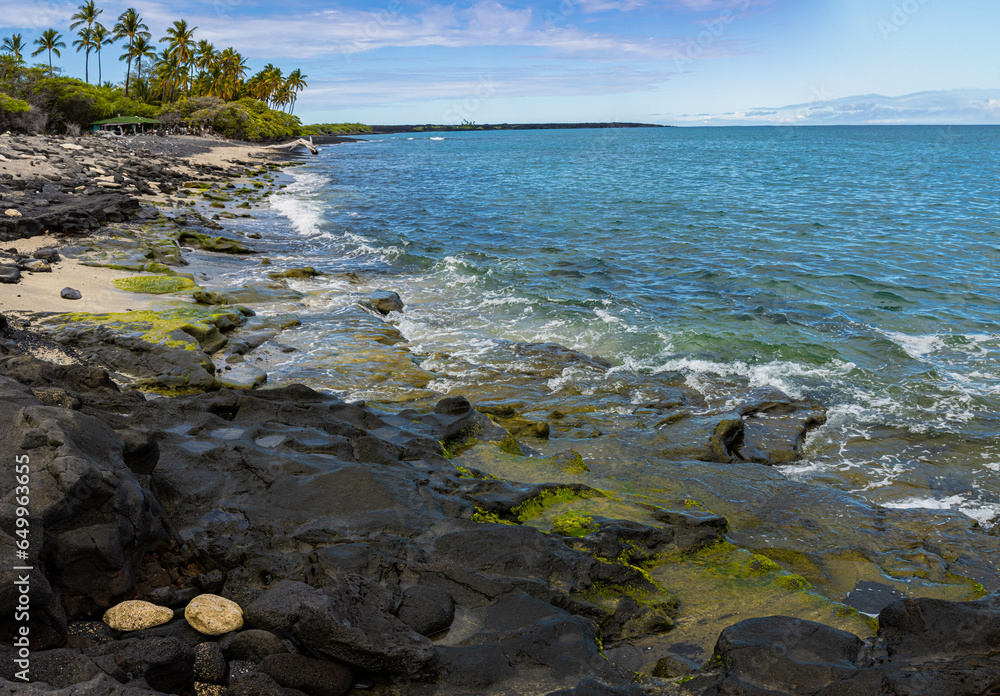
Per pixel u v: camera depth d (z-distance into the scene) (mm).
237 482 6332
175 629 4508
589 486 7801
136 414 7148
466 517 6320
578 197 43031
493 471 8141
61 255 17453
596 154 110875
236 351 12344
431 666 4367
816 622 5309
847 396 11531
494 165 81812
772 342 14266
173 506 5867
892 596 6297
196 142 82062
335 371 11758
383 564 5297
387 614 4637
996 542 7305
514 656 4582
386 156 108000
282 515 5914
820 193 45156
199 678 4234
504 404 10461
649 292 18672
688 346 14117
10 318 12078
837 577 6574
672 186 51219
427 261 21953
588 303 17234
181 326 12242
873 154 101938
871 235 27875
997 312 16516
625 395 11359
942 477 9078
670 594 5789
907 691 3748
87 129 85688
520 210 36344
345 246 24453
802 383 12094
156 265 17203
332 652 4289
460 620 4945
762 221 31969
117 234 20766
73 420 5102
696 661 4914
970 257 23078
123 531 4754
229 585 5039
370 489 6348
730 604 5719
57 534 4473
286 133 131625
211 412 7832
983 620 4438
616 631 5234
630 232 28891
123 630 4445
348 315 15289
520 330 15250
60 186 27125
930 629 4535
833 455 9711
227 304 15023
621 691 4195
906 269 21312
